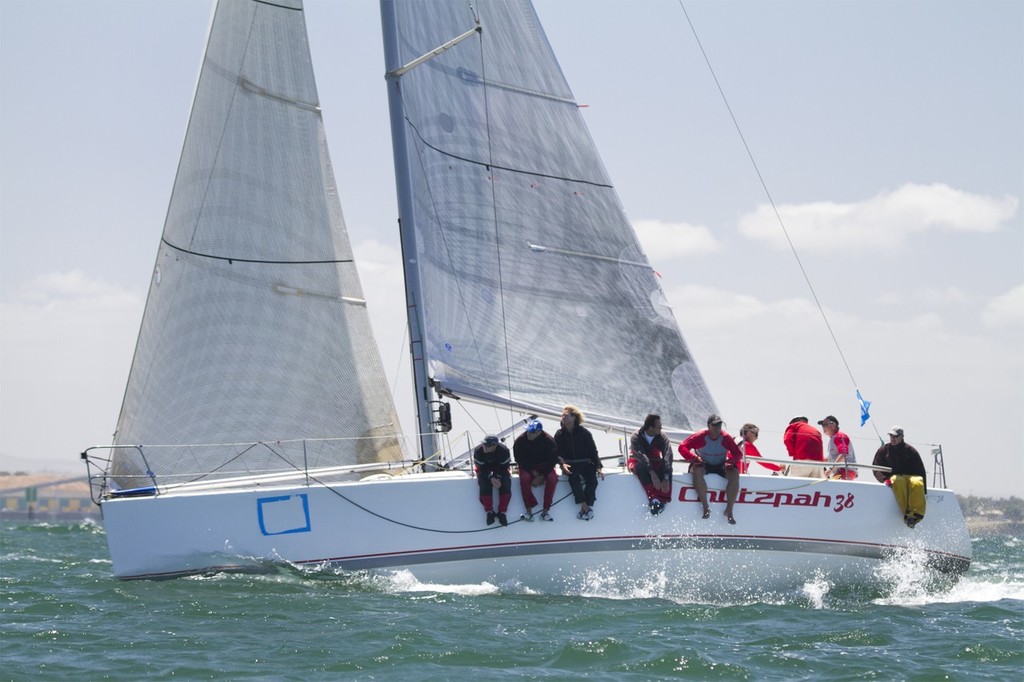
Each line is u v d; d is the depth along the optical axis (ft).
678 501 175.83
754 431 186.50
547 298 193.88
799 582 180.96
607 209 200.44
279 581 170.09
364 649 131.95
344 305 192.13
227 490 172.76
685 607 165.68
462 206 191.83
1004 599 192.75
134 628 142.92
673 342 199.72
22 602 162.50
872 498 183.83
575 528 172.96
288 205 191.52
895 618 164.96
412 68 191.72
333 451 187.32
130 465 182.80
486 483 171.83
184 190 188.65
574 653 131.54
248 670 122.93
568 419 173.27
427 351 187.52
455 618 149.38
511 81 197.77
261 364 186.50
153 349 186.60
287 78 194.29
